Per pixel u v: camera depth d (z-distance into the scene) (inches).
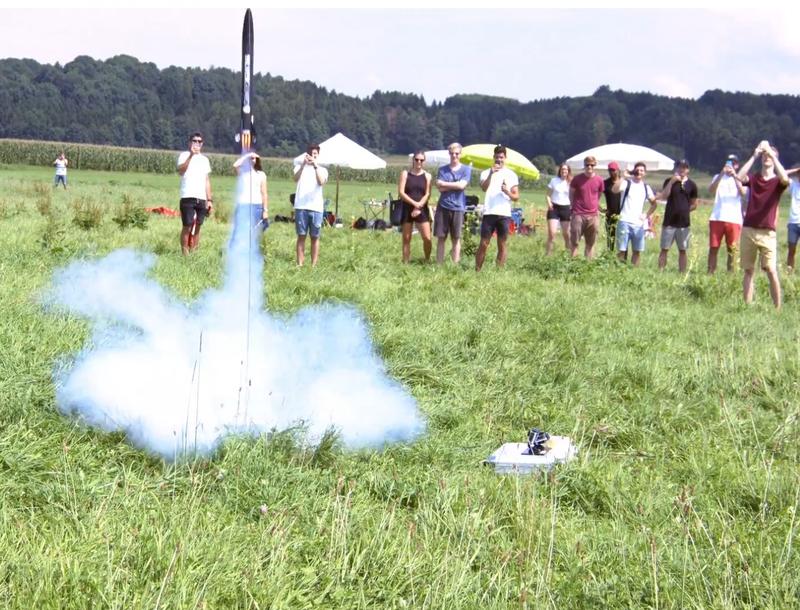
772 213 510.9
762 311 499.5
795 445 261.1
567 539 188.9
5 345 269.7
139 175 3041.3
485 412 276.8
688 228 685.9
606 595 167.3
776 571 175.0
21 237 560.4
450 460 232.5
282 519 182.2
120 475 200.8
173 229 763.4
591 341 375.6
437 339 347.3
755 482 224.5
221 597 153.1
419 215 629.9
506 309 429.1
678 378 329.1
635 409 286.0
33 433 211.8
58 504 180.4
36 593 142.3
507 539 189.0
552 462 228.8
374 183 3555.6
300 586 160.9
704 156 7691.9
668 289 565.6
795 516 202.7
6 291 355.3
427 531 186.5
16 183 1727.4
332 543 172.1
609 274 599.5
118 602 143.0
